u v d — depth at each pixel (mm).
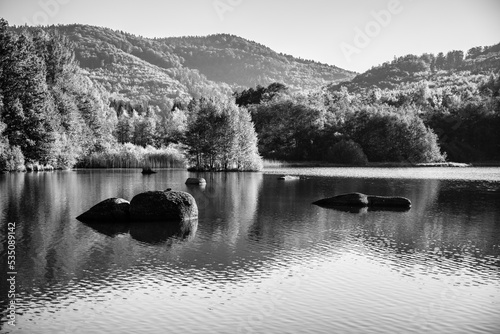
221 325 13984
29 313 14703
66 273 18547
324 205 37344
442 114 137125
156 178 62344
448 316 14758
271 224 29000
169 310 15039
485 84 194500
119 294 16375
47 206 34562
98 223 28375
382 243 24188
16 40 75375
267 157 124062
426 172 84312
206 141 81562
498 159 123938
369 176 72438
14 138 72250
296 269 19469
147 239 24328
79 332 13461
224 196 43219
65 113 85000
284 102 132500
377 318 14562
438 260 21031
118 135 139875
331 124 126875
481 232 27031
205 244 23516
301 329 13758
